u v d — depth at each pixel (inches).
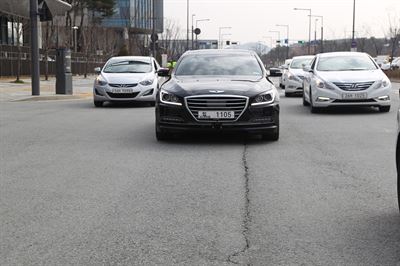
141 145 387.2
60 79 906.7
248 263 171.2
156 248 184.4
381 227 204.7
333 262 171.5
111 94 693.3
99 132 456.4
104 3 2554.1
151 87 704.4
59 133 450.9
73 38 2340.1
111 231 201.5
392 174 293.1
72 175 293.1
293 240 191.5
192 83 392.5
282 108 670.5
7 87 1093.8
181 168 309.0
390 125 490.6
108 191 258.8
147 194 253.0
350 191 257.8
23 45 1676.9
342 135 433.1
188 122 375.9
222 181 277.9
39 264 171.5
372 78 577.0
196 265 169.9
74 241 191.2
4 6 1310.3
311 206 232.7
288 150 365.1
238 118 374.0
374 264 169.8
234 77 417.4
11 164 323.6
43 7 854.5
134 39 2915.8
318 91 580.7
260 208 230.1
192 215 220.5
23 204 237.8
